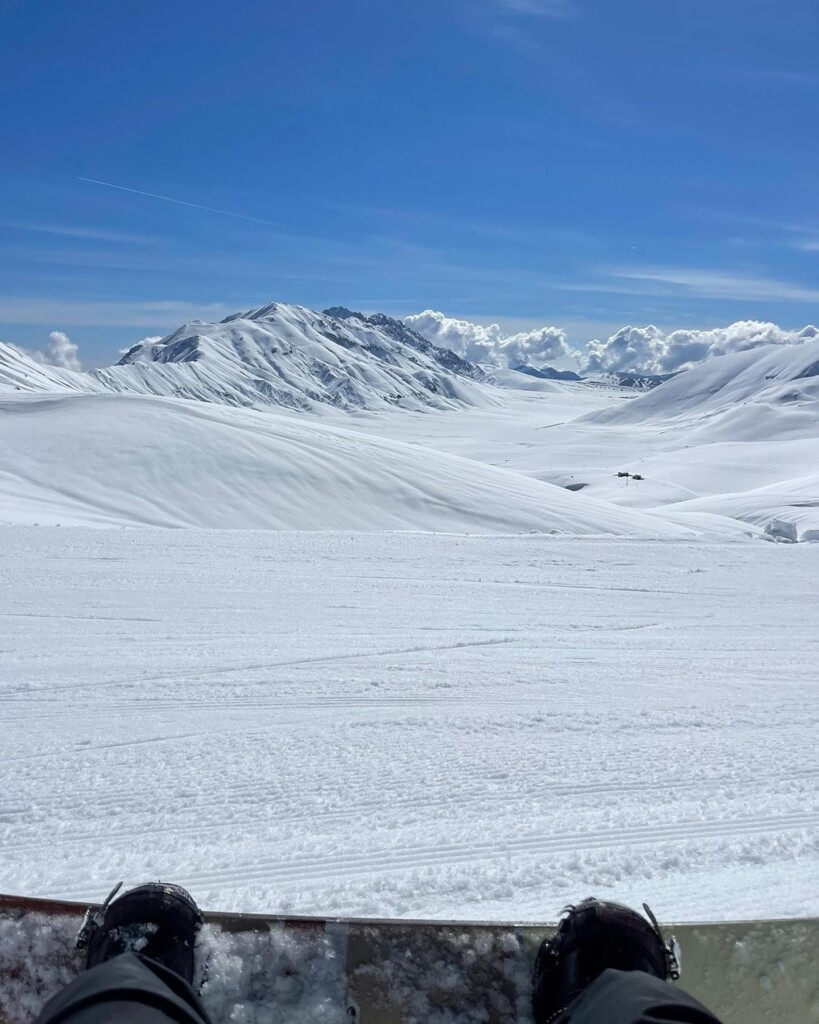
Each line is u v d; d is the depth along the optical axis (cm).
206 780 610
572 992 206
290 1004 215
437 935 222
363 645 1182
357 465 4941
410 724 775
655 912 379
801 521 5759
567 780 608
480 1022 216
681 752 682
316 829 516
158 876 441
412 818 533
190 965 212
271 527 4188
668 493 9950
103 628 1280
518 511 4572
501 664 1063
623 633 1327
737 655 1161
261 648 1151
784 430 18925
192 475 4628
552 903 397
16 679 953
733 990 221
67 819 537
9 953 217
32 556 1867
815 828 504
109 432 5103
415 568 1908
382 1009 216
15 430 5153
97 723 783
